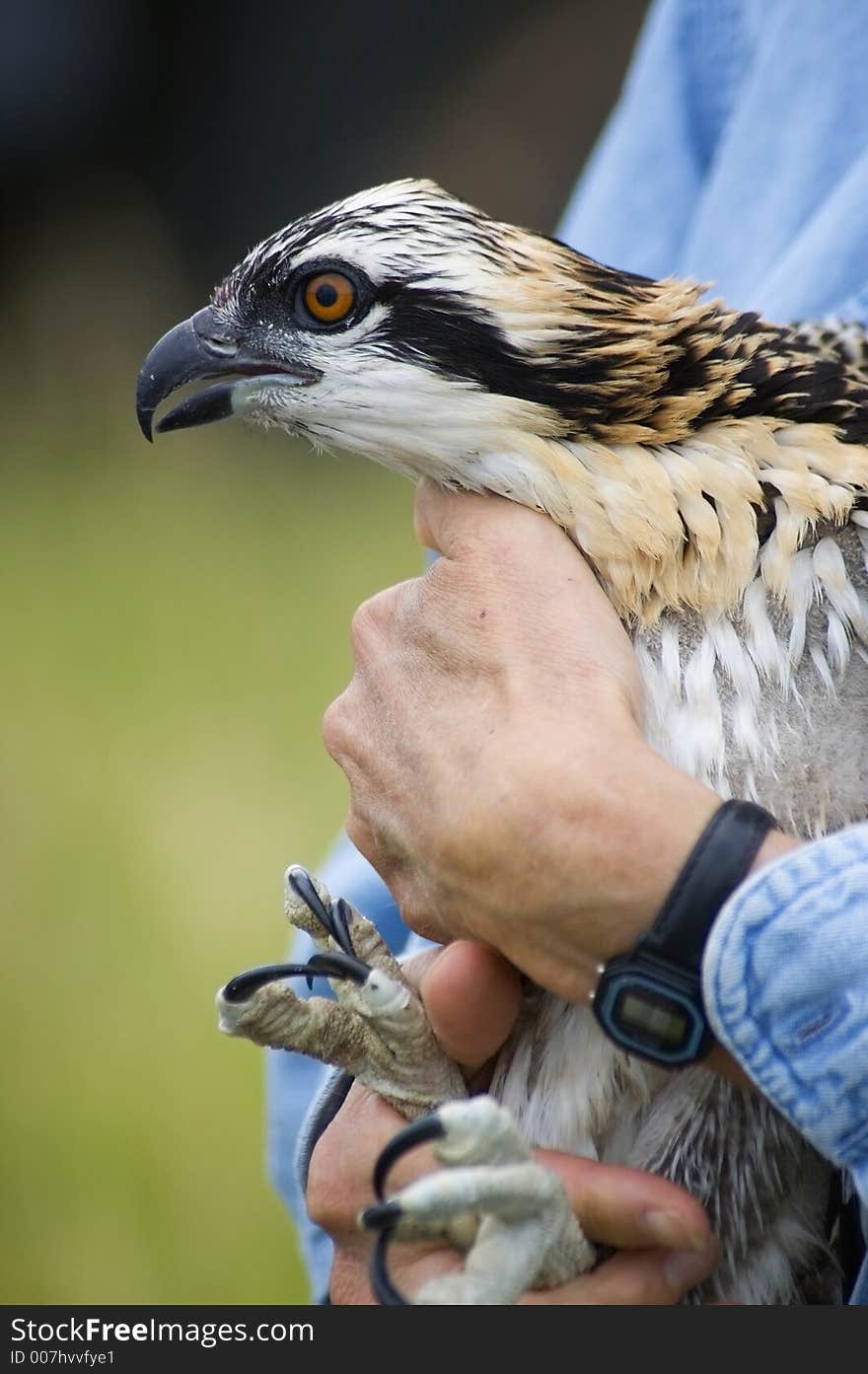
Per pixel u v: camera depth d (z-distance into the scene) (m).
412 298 4.31
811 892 3.14
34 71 18.84
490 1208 3.53
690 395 4.12
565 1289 3.67
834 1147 3.15
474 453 4.18
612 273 4.33
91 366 16.25
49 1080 7.88
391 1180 3.88
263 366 4.56
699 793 3.38
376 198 4.48
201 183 19.22
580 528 4.07
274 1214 7.29
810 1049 3.13
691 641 4.00
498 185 18.28
